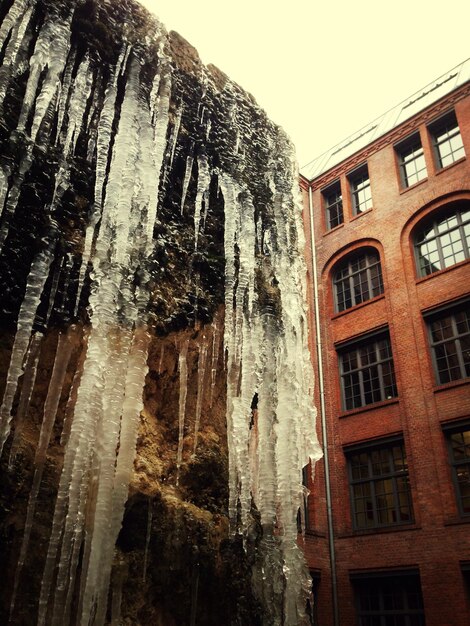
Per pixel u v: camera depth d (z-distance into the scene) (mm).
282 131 6012
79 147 3697
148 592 2809
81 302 3209
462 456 11602
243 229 4680
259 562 3508
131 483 2947
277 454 4180
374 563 11883
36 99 3443
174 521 3064
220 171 4766
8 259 2906
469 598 10242
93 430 2674
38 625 2141
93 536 2420
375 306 14938
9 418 2461
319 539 12805
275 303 4715
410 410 12727
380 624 11531
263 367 4328
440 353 13102
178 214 4289
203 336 4008
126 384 3004
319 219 18297
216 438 3889
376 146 17578
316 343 15789
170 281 3898
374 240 15961
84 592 2309
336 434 14195
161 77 4402
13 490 2469
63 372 2912
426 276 13961
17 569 2258
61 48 3594
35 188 3186
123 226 3424
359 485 13375
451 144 15672
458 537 10734
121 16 4309
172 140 4402
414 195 15367
